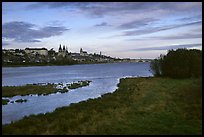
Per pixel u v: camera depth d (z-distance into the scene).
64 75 99.19
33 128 17.55
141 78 58.88
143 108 22.44
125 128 16.47
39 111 27.45
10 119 23.62
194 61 48.50
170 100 25.28
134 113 20.64
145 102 25.36
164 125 16.73
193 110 19.98
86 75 94.50
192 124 16.62
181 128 15.88
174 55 51.88
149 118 18.70
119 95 32.03
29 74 114.50
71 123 18.44
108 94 34.19
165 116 19.03
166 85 39.03
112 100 28.28
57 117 20.77
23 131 16.88
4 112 26.97
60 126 17.91
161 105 23.03
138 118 18.91
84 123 18.50
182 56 50.44
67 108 24.86
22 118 22.09
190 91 27.48
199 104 21.38
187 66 49.31
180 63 50.28
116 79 70.69
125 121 18.27
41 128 17.50
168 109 21.27
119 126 17.03
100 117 20.00
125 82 53.31
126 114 20.48
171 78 50.84
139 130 15.88
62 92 43.78
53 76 94.94
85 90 46.53
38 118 20.62
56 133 16.08
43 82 68.12
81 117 20.17
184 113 19.41
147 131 15.61
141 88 37.50
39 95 40.47
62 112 22.84
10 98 37.66
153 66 58.22
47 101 34.38
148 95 29.81
